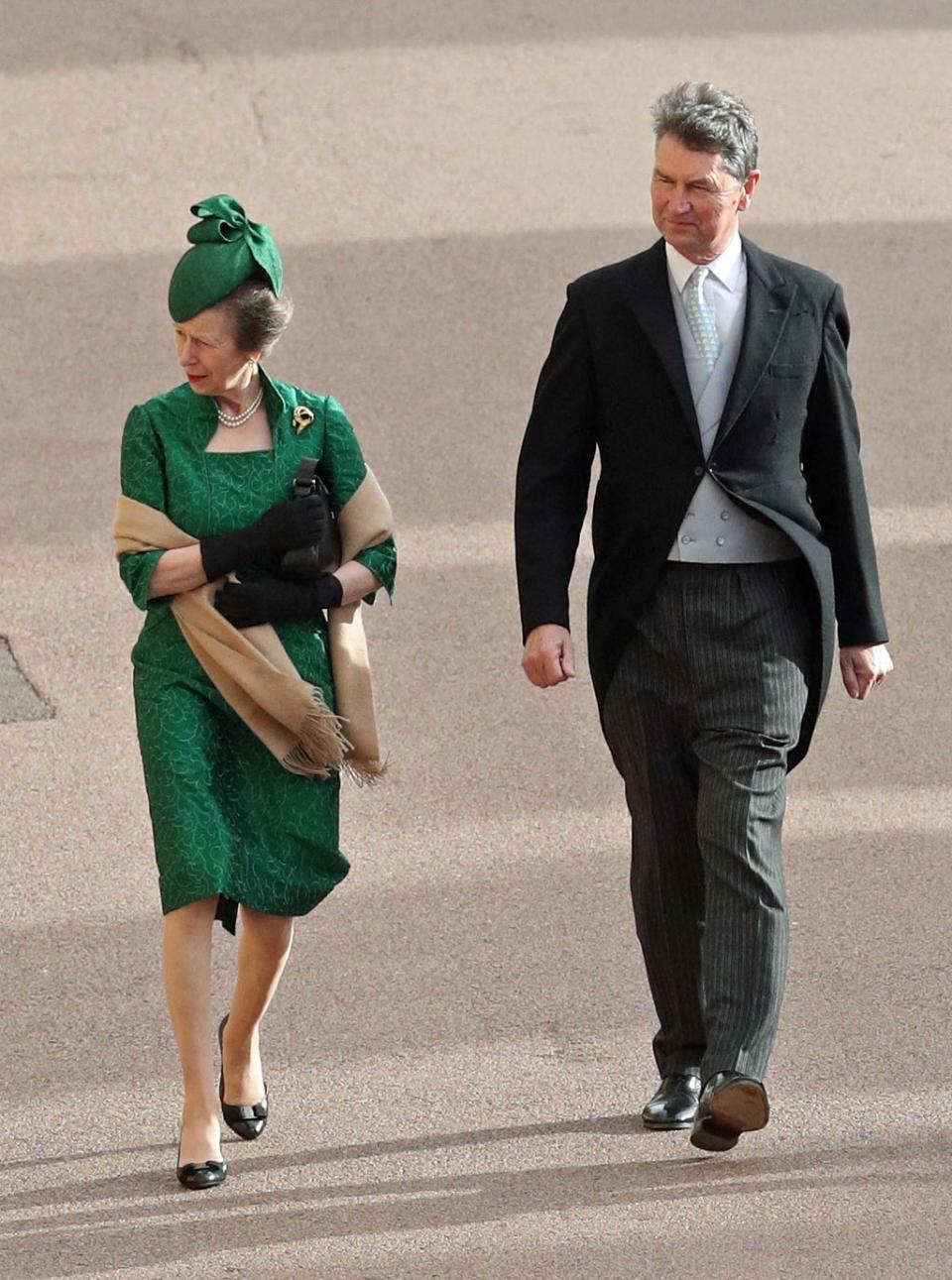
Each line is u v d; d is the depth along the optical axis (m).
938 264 39.72
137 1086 19.47
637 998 20.86
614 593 17.50
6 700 27.55
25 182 43.38
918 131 45.50
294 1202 17.30
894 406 34.91
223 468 17.48
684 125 16.80
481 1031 20.27
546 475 17.66
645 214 41.56
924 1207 16.95
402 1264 16.22
